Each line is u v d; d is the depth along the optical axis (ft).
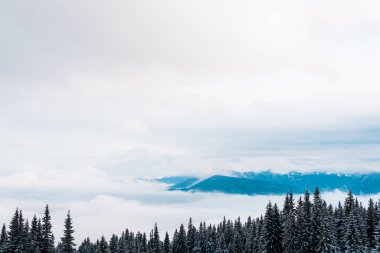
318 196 244.22
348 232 250.78
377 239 254.68
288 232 244.01
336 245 239.50
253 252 335.47
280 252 253.65
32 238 242.99
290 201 278.46
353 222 251.19
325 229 233.14
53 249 243.19
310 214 246.47
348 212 285.84
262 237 261.85
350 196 289.33
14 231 246.88
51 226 243.81
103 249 277.64
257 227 360.48
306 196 255.50
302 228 241.14
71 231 238.27
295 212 255.09
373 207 283.59
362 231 267.80
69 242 236.22
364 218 309.42
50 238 241.76
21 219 250.57
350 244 248.52
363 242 262.88
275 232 254.27
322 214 237.45
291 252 242.17
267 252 255.29
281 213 272.31
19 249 240.73
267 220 257.34
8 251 241.35
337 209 328.70
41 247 238.89
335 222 285.84
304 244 237.04
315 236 236.22
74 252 237.66
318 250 231.09
